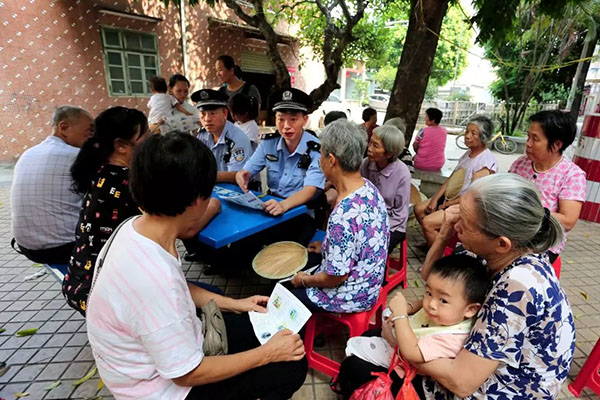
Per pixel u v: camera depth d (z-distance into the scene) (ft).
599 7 21.20
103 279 3.30
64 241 6.98
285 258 6.64
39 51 19.57
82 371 6.49
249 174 8.48
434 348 3.83
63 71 20.72
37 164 6.63
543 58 33.45
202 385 4.06
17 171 6.68
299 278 5.91
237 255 9.17
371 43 23.07
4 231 12.04
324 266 5.47
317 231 8.52
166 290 3.24
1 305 8.27
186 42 27.55
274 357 4.24
